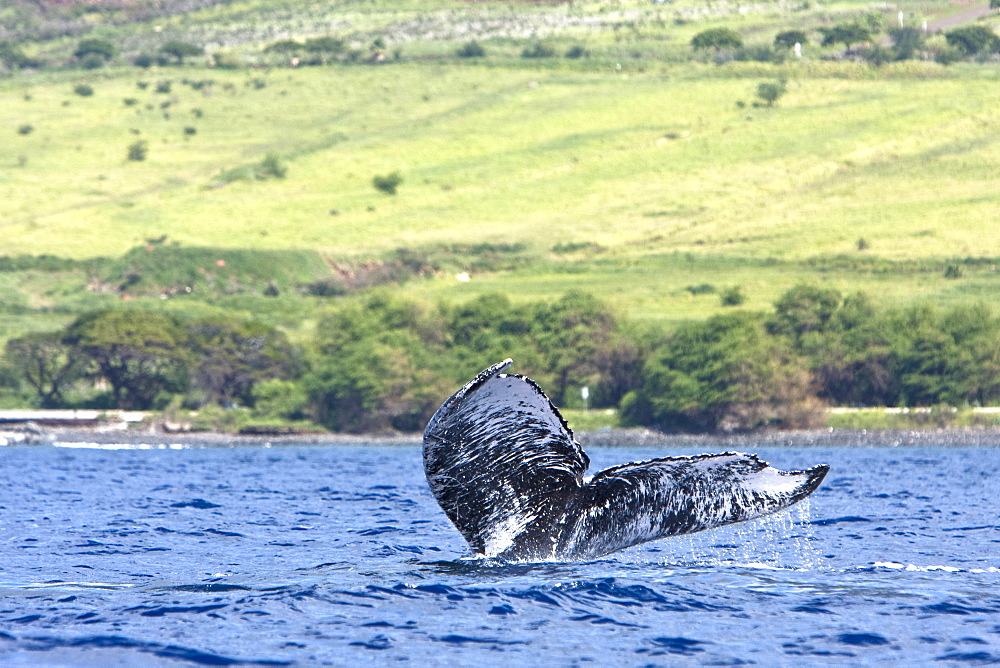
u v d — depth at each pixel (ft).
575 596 163.73
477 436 154.92
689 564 195.00
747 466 152.25
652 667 133.69
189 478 565.53
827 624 152.35
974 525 287.69
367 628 149.18
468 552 226.58
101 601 165.78
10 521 302.04
